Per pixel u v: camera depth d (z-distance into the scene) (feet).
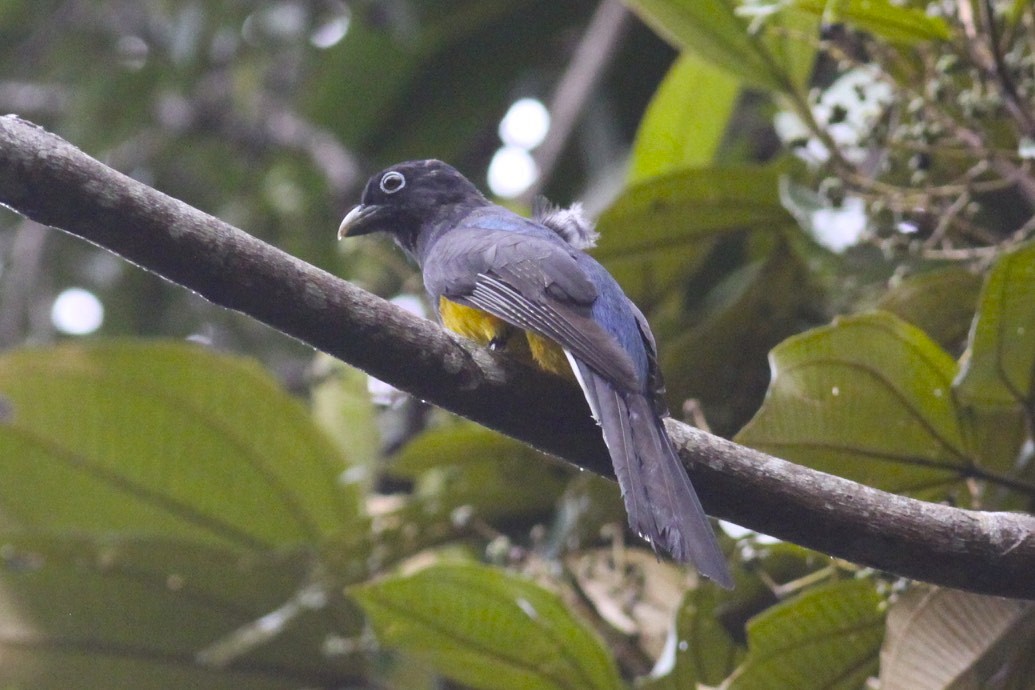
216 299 21.95
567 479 34.22
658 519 21.71
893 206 29.30
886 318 25.46
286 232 57.47
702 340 34.06
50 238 62.64
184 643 35.37
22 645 35.06
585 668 28.84
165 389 35.24
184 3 58.08
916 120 29.55
